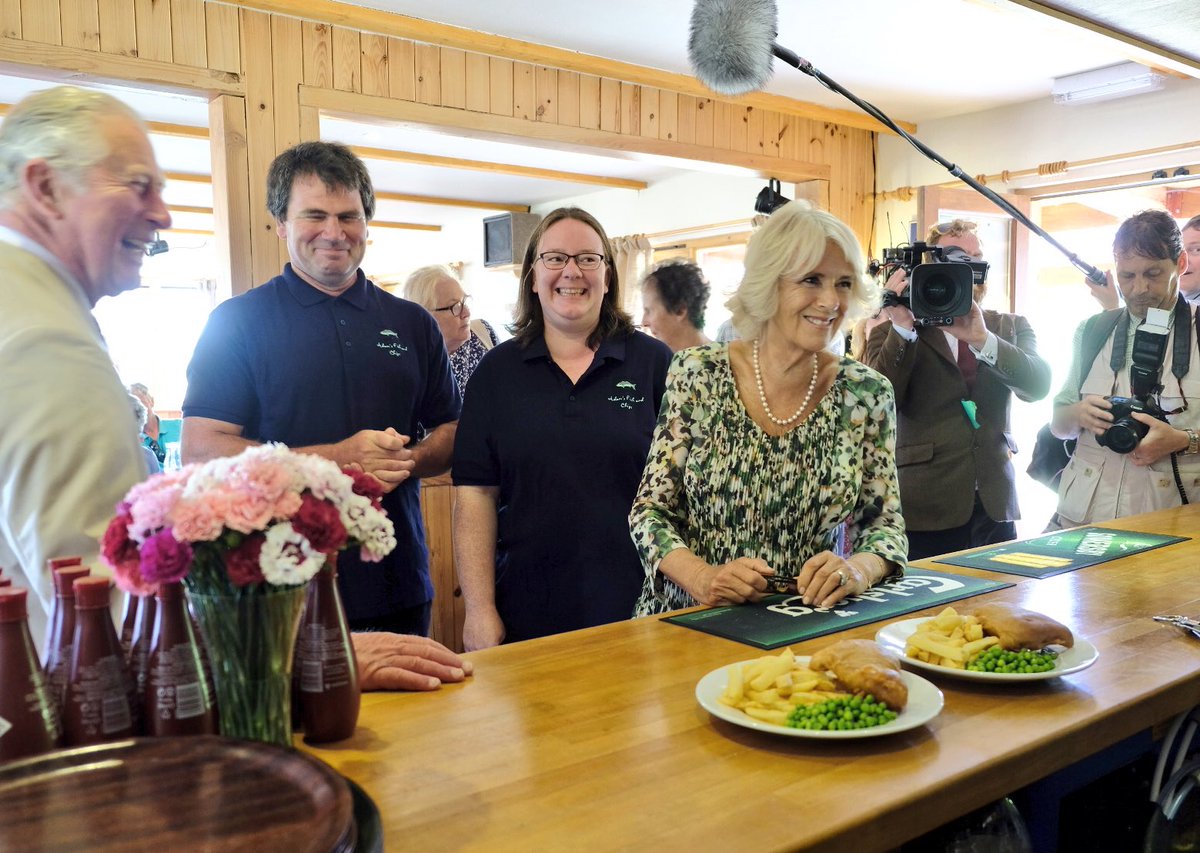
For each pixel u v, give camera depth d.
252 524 0.84
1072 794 1.45
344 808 0.70
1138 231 2.51
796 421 1.76
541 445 2.03
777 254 1.66
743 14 2.32
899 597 1.65
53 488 0.99
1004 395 2.79
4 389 0.99
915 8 3.74
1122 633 1.45
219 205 3.50
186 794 0.74
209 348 2.07
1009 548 2.10
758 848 0.81
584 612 2.02
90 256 1.16
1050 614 1.55
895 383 2.76
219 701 0.93
